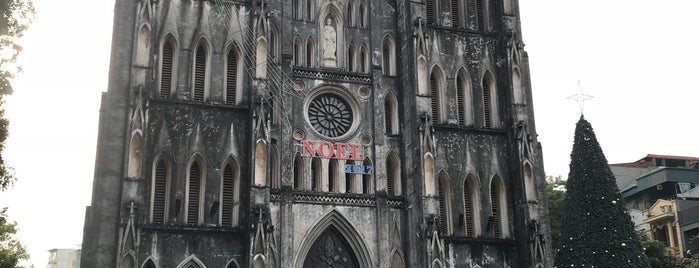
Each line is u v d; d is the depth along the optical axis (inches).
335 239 2287.2
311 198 2242.9
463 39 2551.7
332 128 2368.4
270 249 2107.5
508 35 2534.5
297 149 2289.6
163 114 2177.7
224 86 2269.9
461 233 2325.3
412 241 2269.9
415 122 2340.1
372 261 2245.3
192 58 2266.2
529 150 2399.1
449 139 2420.0
